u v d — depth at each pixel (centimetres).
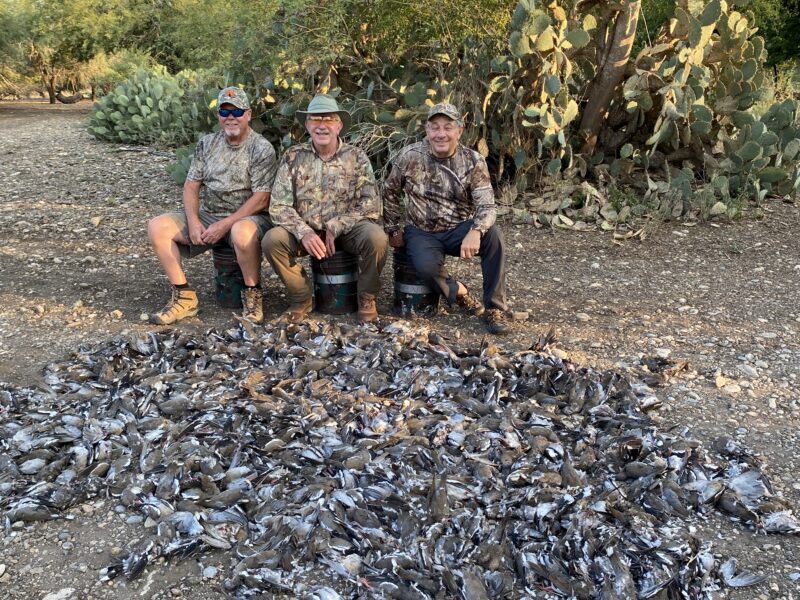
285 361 379
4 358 408
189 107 1070
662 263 578
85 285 525
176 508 276
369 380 357
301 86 745
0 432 321
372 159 734
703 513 281
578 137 730
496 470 292
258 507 275
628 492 283
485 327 455
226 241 461
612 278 547
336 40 726
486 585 240
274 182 441
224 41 842
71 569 254
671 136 685
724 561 257
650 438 315
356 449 298
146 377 362
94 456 305
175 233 453
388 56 780
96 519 278
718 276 549
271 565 250
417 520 263
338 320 462
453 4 705
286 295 515
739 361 409
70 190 793
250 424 321
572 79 745
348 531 261
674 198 671
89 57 2100
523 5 625
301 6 702
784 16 1477
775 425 343
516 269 567
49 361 404
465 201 449
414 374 360
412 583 240
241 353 392
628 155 691
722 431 337
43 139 1155
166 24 1507
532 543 256
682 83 660
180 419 330
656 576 243
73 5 1944
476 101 678
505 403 344
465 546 253
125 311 481
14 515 275
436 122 427
